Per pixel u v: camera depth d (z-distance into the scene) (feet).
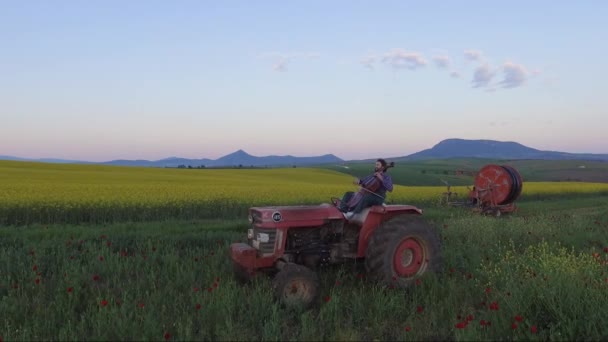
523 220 38.91
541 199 90.63
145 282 20.59
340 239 21.83
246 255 20.11
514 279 20.08
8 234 33.45
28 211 45.42
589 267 20.72
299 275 18.43
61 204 46.80
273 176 150.92
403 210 22.39
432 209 61.05
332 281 21.75
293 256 20.84
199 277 21.89
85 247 28.37
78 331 15.53
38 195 53.47
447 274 22.61
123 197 54.03
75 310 18.11
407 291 20.54
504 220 40.55
